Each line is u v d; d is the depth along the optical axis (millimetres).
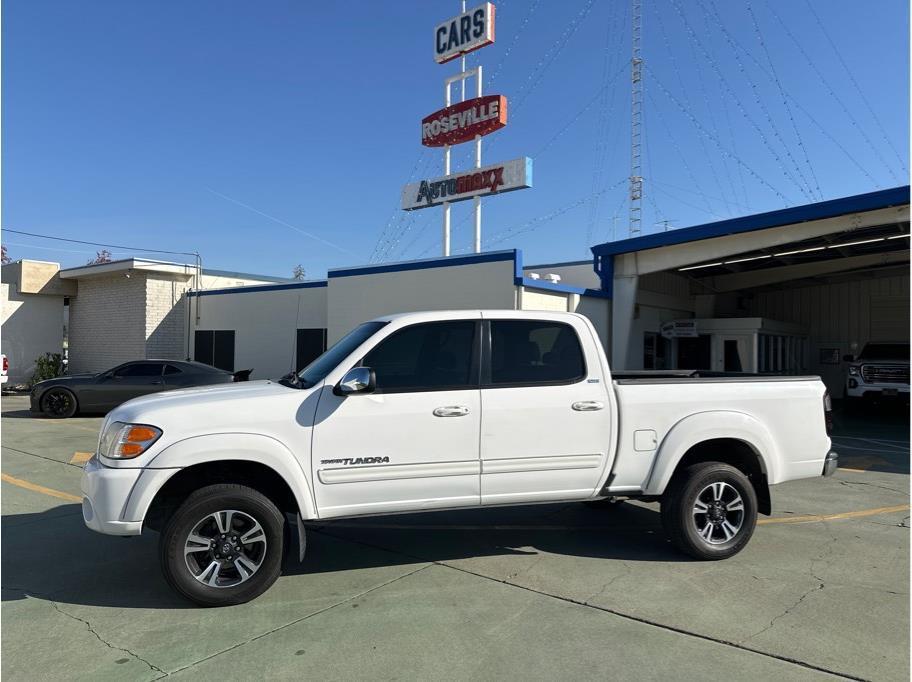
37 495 7250
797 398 5430
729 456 5551
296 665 3395
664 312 18391
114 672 3328
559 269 18859
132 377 14805
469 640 3678
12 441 11164
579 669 3344
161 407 4215
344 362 4562
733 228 13656
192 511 4109
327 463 4371
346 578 4703
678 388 5152
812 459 5457
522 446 4750
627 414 4980
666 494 5145
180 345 21953
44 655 3514
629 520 6359
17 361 23344
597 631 3789
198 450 4113
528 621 3932
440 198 18375
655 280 17797
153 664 3410
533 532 5930
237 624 3902
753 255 15398
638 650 3553
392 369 4656
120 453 4113
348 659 3457
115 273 21750
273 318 19453
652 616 4004
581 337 5027
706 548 5055
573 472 4879
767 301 24078
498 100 17344
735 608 4129
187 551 4113
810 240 14523
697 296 20078
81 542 5551
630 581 4625
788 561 5074
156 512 4461
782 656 3479
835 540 5656
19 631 3818
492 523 6238
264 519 4242
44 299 24047
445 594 4383
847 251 16734
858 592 4406
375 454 4453
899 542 5609
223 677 3271
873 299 21672
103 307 22984
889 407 19312
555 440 4816
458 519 6383
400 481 4516
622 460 4977
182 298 22078
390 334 4703
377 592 4426
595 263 16234
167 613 4074
